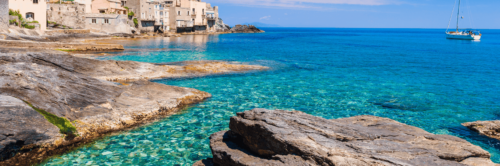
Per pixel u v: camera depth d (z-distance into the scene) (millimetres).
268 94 20797
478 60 44156
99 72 22469
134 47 54531
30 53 19453
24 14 64375
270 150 8430
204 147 11695
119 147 11414
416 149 7969
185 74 26391
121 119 13617
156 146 11641
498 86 24484
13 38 50875
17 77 13258
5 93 12289
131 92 16156
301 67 34094
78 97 13828
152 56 41125
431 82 26047
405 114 16703
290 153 8016
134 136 12484
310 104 18516
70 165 9992
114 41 69062
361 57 46625
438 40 112062
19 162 9867
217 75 26922
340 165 7129
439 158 7516
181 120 14672
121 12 91562
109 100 14539
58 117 11914
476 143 12531
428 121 15516
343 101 19328
